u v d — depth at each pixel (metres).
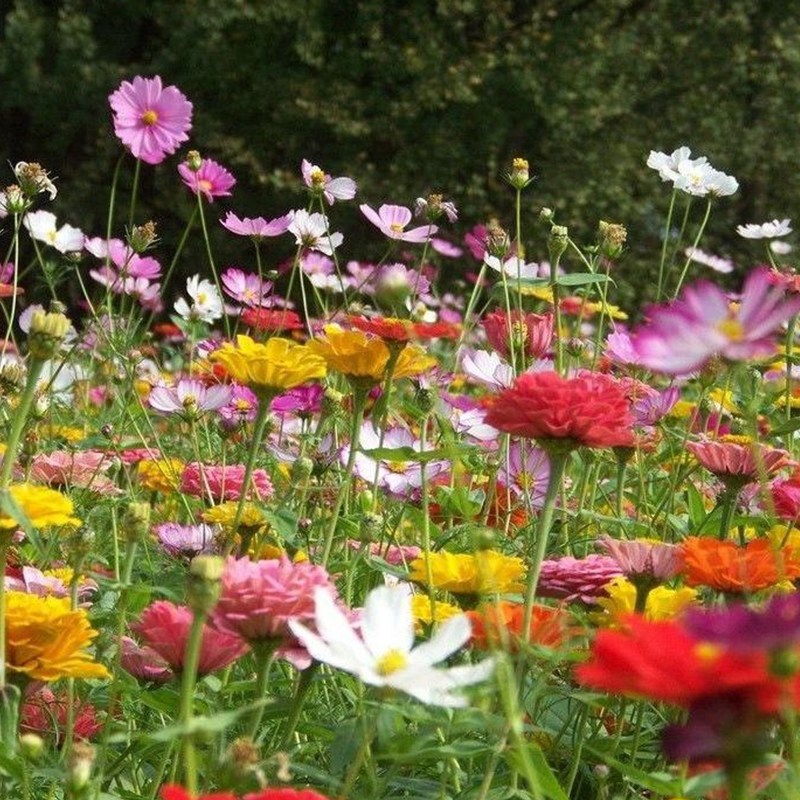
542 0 18.09
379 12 17.20
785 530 2.65
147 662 2.18
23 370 3.60
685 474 3.46
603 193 17.02
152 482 3.50
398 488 3.12
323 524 3.37
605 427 1.92
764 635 1.03
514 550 3.16
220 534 2.75
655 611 2.19
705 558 2.13
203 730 1.47
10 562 2.83
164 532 2.90
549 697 2.34
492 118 17.16
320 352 2.67
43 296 12.61
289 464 3.55
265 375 2.44
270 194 16.91
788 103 17.55
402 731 1.88
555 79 17.31
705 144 17.62
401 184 16.95
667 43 18.09
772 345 1.34
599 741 2.19
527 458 3.27
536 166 17.70
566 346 3.90
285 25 16.98
